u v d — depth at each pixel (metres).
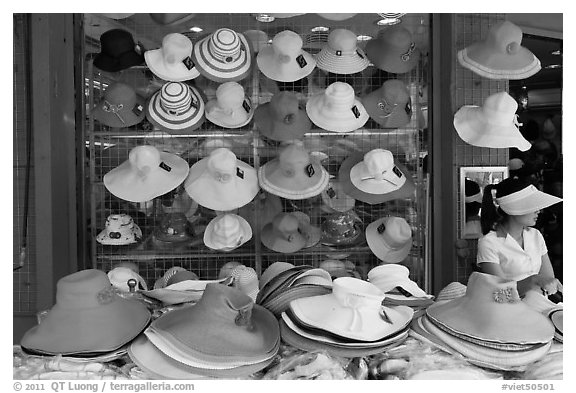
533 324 1.63
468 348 1.58
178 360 1.51
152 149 3.09
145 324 1.70
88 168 3.38
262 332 1.64
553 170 4.04
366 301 1.62
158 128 3.27
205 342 1.54
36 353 1.58
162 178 3.14
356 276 3.38
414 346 1.64
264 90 3.48
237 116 3.23
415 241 3.48
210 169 3.09
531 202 2.71
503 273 2.81
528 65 3.08
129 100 3.20
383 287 2.06
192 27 3.53
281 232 3.28
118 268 3.16
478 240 3.06
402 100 3.23
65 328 1.62
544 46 4.14
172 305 1.94
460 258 3.34
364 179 3.22
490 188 2.98
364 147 3.52
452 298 1.89
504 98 3.03
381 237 3.34
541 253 2.91
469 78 3.37
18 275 3.25
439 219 3.45
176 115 3.20
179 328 1.58
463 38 3.37
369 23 3.52
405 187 3.22
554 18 3.74
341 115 3.20
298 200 3.53
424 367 1.56
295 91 3.50
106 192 3.46
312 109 3.26
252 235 3.51
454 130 3.33
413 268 3.48
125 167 3.25
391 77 3.49
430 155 3.45
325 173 3.33
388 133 3.50
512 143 3.01
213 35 3.18
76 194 3.35
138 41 3.47
